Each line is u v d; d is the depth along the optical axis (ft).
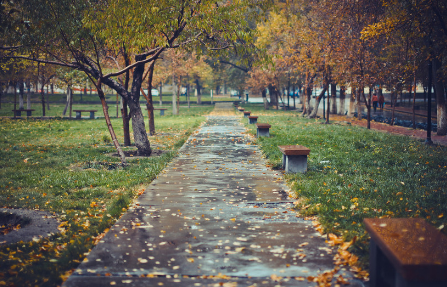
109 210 22.77
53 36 34.50
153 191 27.50
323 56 85.46
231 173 34.06
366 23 77.41
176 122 95.40
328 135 60.44
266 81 131.23
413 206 22.33
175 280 13.85
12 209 23.49
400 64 76.02
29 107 135.13
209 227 19.69
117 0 35.58
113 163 39.14
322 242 17.60
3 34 27.84
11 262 15.60
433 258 10.74
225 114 130.93
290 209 23.03
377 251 13.12
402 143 51.49
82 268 14.87
